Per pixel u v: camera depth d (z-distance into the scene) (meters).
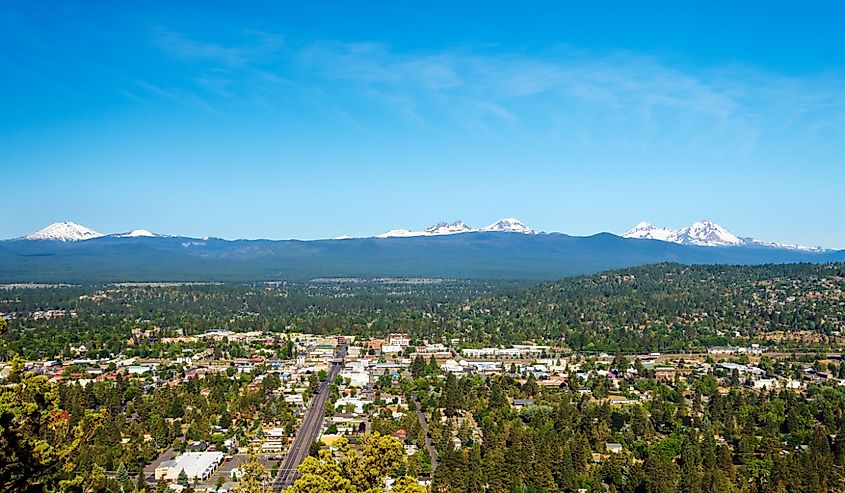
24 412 83.75
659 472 174.00
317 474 88.06
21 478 81.62
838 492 172.38
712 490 166.62
